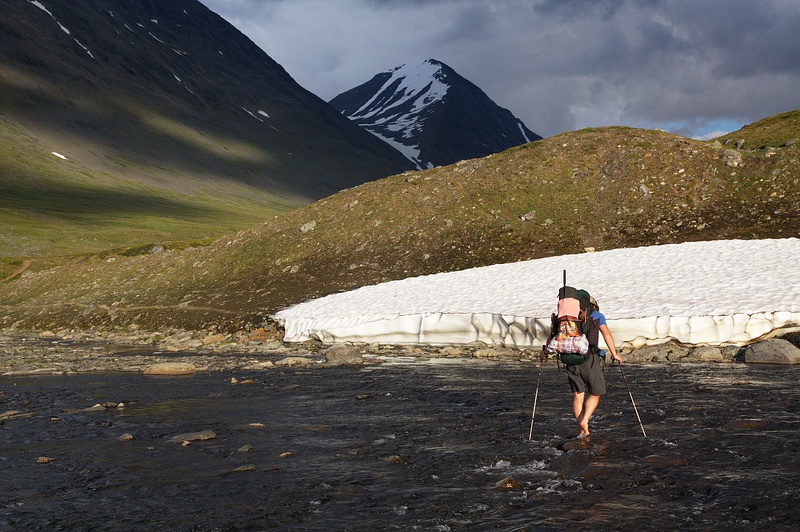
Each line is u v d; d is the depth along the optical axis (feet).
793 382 51.42
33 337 139.33
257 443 36.42
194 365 80.84
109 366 80.53
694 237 135.23
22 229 410.93
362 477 28.84
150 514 24.50
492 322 85.30
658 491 25.04
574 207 160.86
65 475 30.35
